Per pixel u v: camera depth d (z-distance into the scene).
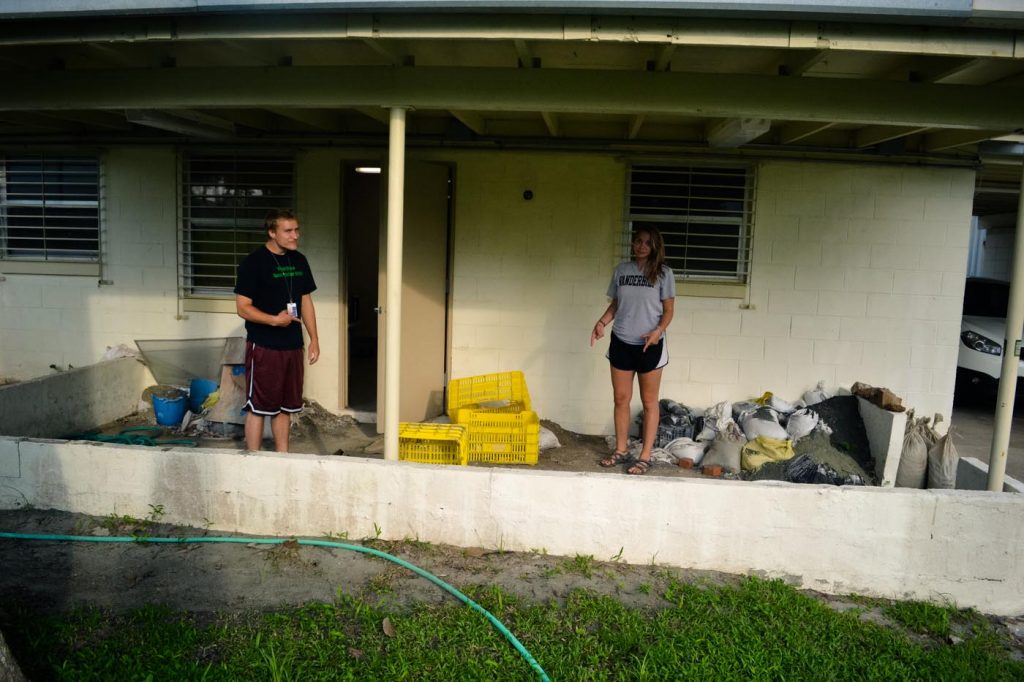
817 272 7.29
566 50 4.97
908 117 4.71
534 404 7.46
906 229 7.23
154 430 6.96
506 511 4.41
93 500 4.76
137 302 7.87
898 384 7.37
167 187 7.71
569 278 7.34
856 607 4.07
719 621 3.71
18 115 7.16
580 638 3.53
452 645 3.45
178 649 3.32
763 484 4.31
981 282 10.58
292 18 4.32
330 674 3.20
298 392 5.39
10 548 4.32
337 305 7.51
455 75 4.79
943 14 3.88
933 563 4.18
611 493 4.32
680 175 7.32
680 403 7.40
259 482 4.58
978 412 9.66
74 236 8.02
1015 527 4.12
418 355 7.00
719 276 7.41
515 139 7.21
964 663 3.47
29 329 8.05
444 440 5.52
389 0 4.04
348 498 4.52
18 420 6.20
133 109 5.47
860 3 3.87
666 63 4.69
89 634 3.45
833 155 7.15
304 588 3.97
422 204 6.93
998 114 4.68
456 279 7.41
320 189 7.46
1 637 2.80
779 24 4.07
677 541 4.31
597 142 7.16
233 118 6.75
